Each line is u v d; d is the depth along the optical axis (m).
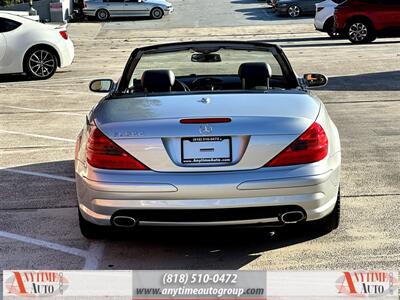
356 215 5.23
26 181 6.47
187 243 4.81
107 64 17.02
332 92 11.36
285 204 4.09
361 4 19.97
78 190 4.44
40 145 8.07
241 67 5.05
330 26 22.16
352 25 20.16
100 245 4.79
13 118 9.97
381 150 7.27
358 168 6.58
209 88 5.67
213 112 4.20
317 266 4.32
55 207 5.66
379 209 5.36
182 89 5.37
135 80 5.52
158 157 4.07
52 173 6.75
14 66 14.08
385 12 19.81
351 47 19.14
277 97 4.55
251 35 25.62
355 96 10.91
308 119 4.22
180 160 4.07
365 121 8.88
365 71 13.91
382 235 4.80
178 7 39.06
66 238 4.94
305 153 4.11
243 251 4.62
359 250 4.55
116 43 23.89
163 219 4.11
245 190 4.02
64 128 9.10
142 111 4.32
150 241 4.86
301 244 4.70
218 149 4.07
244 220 4.10
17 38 14.01
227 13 35.50
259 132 4.07
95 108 4.71
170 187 4.02
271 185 4.04
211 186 4.01
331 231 4.86
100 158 4.16
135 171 4.09
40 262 4.49
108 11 34.06
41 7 31.62
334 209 4.64
